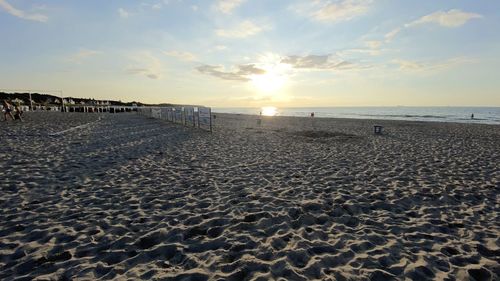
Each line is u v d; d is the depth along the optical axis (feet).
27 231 13.85
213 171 26.58
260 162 30.83
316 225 15.20
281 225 15.07
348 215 16.55
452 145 43.80
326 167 28.58
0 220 14.98
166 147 39.75
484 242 13.48
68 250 12.24
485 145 43.80
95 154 33.01
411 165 29.53
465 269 11.24
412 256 12.14
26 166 25.91
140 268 11.02
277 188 21.45
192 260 11.61
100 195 19.29
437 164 30.01
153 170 26.48
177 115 88.38
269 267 11.10
